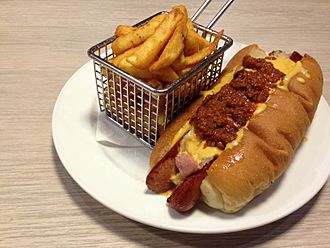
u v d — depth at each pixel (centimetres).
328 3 64
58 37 53
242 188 30
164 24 34
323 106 42
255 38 55
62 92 41
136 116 37
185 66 36
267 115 34
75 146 36
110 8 60
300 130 35
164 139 35
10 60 48
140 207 31
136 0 63
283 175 34
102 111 40
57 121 38
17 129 39
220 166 30
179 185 31
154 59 34
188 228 29
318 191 33
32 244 30
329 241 32
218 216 31
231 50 48
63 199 34
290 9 62
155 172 32
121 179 33
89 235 31
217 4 62
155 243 31
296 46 54
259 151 32
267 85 36
